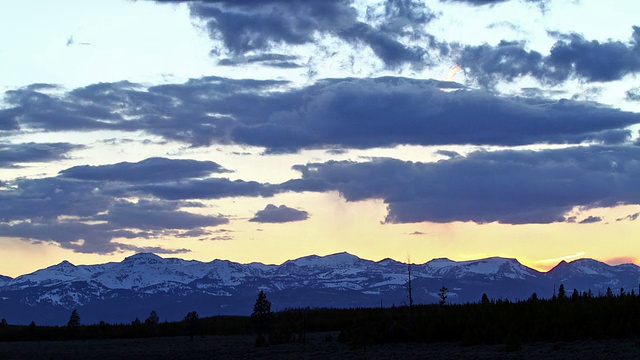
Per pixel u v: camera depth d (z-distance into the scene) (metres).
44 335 116.19
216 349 85.19
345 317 103.31
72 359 86.44
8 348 99.94
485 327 68.62
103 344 100.56
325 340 83.12
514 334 65.00
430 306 91.12
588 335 63.97
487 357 59.59
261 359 74.56
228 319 123.25
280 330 89.75
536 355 58.12
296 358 72.00
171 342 97.62
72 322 115.50
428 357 62.91
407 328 75.25
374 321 81.75
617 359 53.44
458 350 64.62
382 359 64.69
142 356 84.94
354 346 73.12
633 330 62.78
